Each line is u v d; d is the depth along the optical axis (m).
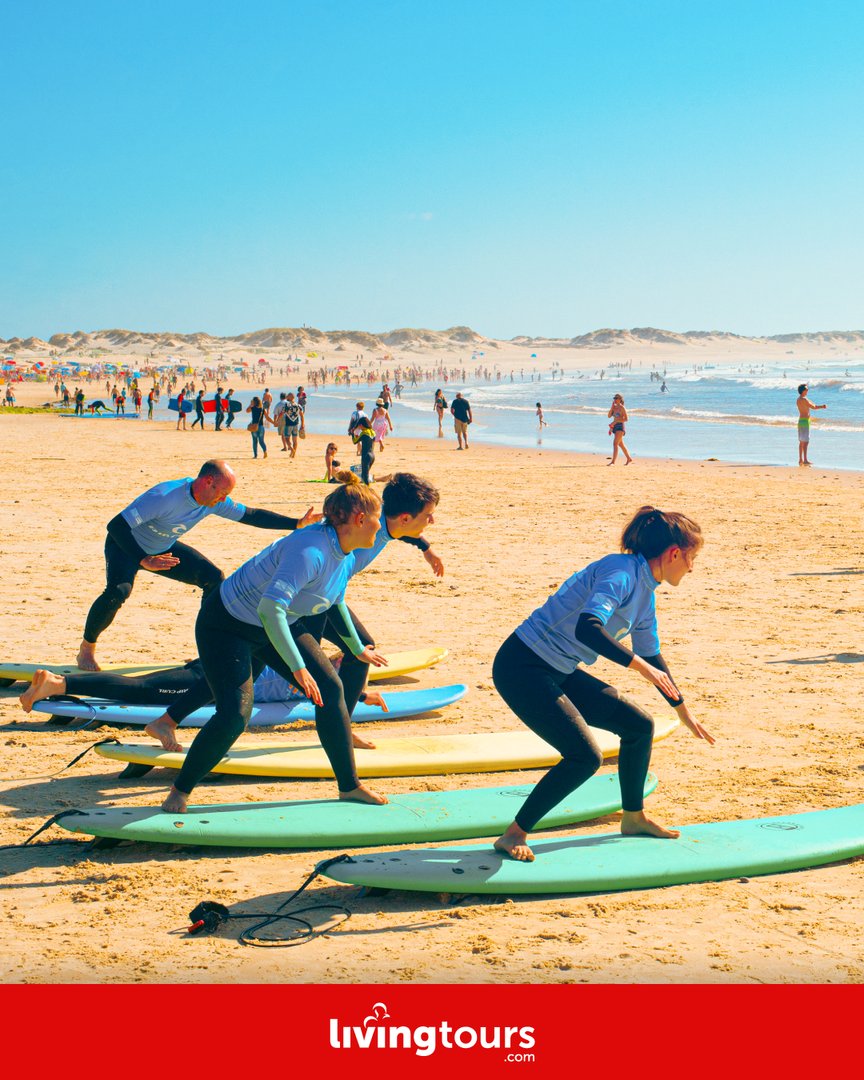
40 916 4.13
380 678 7.93
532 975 3.67
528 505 18.25
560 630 4.35
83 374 155.62
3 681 7.66
